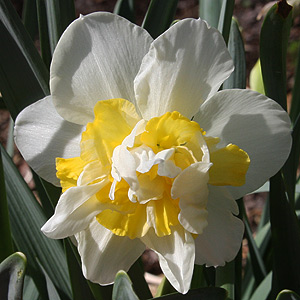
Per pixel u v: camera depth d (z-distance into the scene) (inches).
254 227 22.6
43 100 8.4
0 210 9.1
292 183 10.2
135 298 7.4
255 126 8.3
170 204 8.1
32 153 8.4
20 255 7.6
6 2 9.3
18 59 9.3
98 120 7.8
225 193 8.3
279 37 9.5
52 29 10.1
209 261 8.5
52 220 7.7
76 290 9.7
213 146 7.9
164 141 8.0
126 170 7.5
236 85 10.8
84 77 8.2
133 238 8.2
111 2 32.4
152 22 11.0
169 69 8.0
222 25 10.1
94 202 8.0
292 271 10.4
